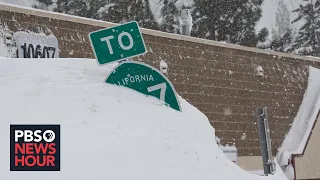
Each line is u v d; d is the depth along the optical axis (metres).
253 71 30.94
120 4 51.34
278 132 32.28
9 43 19.36
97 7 51.00
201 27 56.28
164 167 8.28
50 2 49.62
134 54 11.27
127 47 11.26
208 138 10.80
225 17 57.34
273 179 11.68
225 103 28.97
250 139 30.27
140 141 8.72
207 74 28.05
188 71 27.06
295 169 30.98
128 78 11.16
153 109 10.52
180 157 8.80
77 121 9.14
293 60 34.09
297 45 70.19
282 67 33.16
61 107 9.66
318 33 69.44
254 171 30.12
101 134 8.75
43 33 20.83
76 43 22.25
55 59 12.34
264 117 13.34
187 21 30.17
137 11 52.22
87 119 9.30
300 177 31.19
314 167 32.09
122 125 9.28
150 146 8.69
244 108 30.12
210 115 28.06
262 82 31.45
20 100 9.88
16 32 19.70
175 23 56.69
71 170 7.62
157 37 25.73
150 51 25.25
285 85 33.12
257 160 30.47
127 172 7.80
